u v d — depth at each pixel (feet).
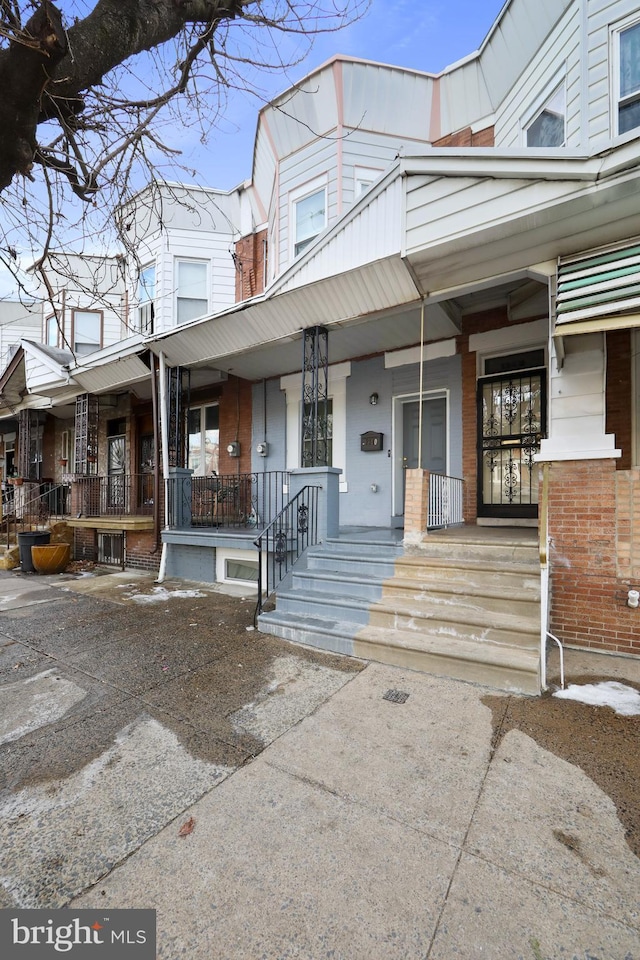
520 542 14.98
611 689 11.08
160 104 10.78
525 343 20.58
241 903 5.59
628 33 15.29
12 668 13.16
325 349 21.83
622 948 5.02
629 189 11.99
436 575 15.08
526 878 5.90
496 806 7.20
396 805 7.26
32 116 7.41
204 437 33.19
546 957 4.92
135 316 33.88
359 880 5.90
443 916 5.40
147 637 15.58
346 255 17.24
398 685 11.46
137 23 8.51
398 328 21.48
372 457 24.98
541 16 17.79
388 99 23.44
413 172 15.05
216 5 9.46
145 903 5.61
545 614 12.07
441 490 19.25
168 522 26.17
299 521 19.40
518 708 10.24
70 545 31.86
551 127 17.83
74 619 17.97
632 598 13.00
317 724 9.71
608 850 6.32
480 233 14.07
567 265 13.53
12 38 6.49
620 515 13.33
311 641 14.30
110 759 8.62
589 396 13.70
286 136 25.25
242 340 22.93
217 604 19.97
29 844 6.56
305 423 20.85
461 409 22.21
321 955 4.96
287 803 7.34
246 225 32.27
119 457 38.34
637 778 7.85
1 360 52.49
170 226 31.60
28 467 40.45
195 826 6.88
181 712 10.36
